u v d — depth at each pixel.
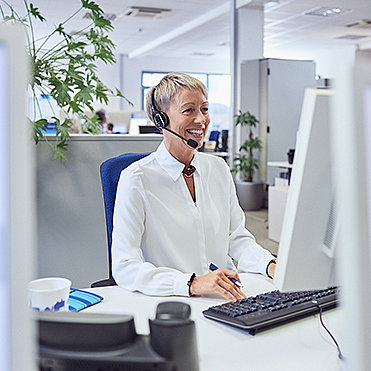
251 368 0.78
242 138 7.32
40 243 2.14
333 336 0.90
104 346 0.61
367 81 0.44
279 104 6.98
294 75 7.00
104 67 12.21
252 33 7.16
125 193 1.36
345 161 0.44
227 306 1.00
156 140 2.27
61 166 2.13
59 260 2.18
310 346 0.86
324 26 8.83
